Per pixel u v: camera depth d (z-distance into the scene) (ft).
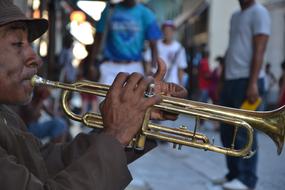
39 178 8.19
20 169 7.33
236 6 81.51
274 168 24.13
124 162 7.59
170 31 32.91
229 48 20.77
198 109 9.00
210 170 25.40
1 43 8.06
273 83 56.65
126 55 24.70
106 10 25.39
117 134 7.72
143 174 23.91
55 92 27.68
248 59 20.11
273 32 68.39
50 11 30.40
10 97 8.15
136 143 8.54
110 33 24.95
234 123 8.99
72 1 36.01
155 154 30.17
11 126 8.64
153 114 9.46
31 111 20.68
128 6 24.84
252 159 19.69
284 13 67.36
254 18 20.03
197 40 100.63
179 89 10.13
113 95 7.89
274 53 68.33
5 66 8.04
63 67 40.24
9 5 8.20
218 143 34.83
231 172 20.47
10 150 8.04
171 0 132.16
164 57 32.73
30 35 8.95
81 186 7.29
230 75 20.49
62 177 7.35
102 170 7.43
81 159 7.48
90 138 7.98
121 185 7.59
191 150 31.73
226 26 81.87
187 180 22.89
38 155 8.53
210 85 48.65
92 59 26.63
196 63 59.11
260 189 20.11
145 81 7.94
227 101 20.80
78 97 53.06
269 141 35.24
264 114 9.29
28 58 8.23
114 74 24.77
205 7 86.89
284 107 9.34
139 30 24.84
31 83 8.41
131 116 7.81
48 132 20.99
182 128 9.17
